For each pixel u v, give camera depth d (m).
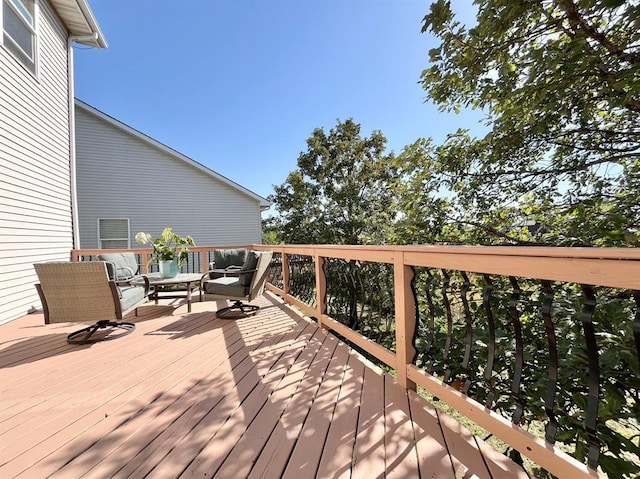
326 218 13.22
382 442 1.41
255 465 1.28
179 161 9.70
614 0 1.67
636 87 1.79
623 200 2.30
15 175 4.01
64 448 1.41
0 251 3.68
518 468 1.24
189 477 1.22
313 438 1.45
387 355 2.10
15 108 4.04
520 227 3.03
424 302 2.60
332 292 3.64
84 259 6.11
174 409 1.73
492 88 2.42
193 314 4.11
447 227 3.25
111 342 2.96
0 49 3.76
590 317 1.01
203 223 9.98
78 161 8.51
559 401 1.54
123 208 8.98
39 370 2.30
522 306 2.03
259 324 3.55
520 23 2.16
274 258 5.78
